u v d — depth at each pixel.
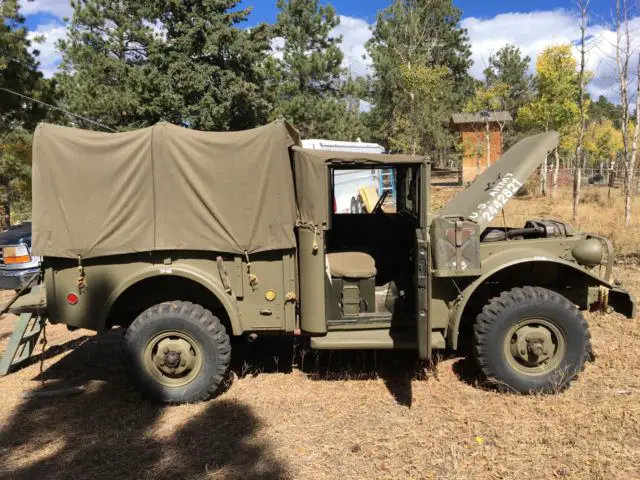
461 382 4.67
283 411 4.27
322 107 25.34
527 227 5.32
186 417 4.23
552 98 17.83
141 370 4.38
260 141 4.28
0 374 5.06
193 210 4.34
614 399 4.16
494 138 26.39
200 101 20.19
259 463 3.54
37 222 4.38
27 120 14.95
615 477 3.20
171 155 4.31
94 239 4.34
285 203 4.32
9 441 3.96
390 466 3.45
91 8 22.44
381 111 28.53
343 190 8.95
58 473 3.52
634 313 4.68
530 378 4.32
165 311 4.38
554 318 4.27
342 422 4.05
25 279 7.98
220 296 4.38
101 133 4.37
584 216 12.34
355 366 5.11
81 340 6.38
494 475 3.29
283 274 4.42
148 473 3.48
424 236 4.09
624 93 10.48
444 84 24.52
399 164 4.47
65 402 4.60
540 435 3.70
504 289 4.94
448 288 4.50
